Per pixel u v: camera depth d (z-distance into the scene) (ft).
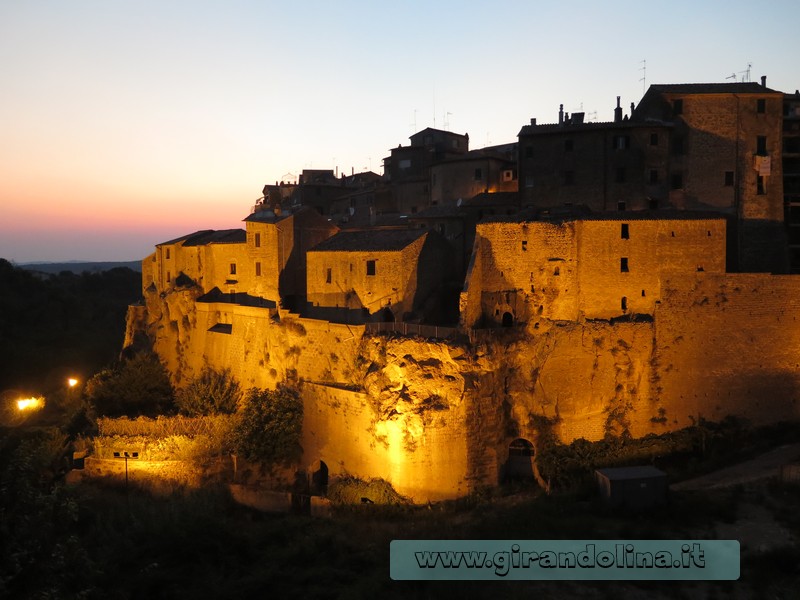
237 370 232.32
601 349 183.83
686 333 185.57
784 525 131.75
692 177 220.23
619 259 184.96
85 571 82.89
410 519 164.86
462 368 175.52
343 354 194.90
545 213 207.82
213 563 131.13
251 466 197.26
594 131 221.66
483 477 178.40
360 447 184.03
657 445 179.22
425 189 301.22
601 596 110.93
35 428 252.83
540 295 188.34
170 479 194.18
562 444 182.09
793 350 187.11
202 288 258.98
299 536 147.84
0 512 75.31
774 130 218.18
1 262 451.12
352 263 207.41
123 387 237.45
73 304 441.68
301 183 367.86
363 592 113.70
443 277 216.33
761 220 217.77
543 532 134.51
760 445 180.96
